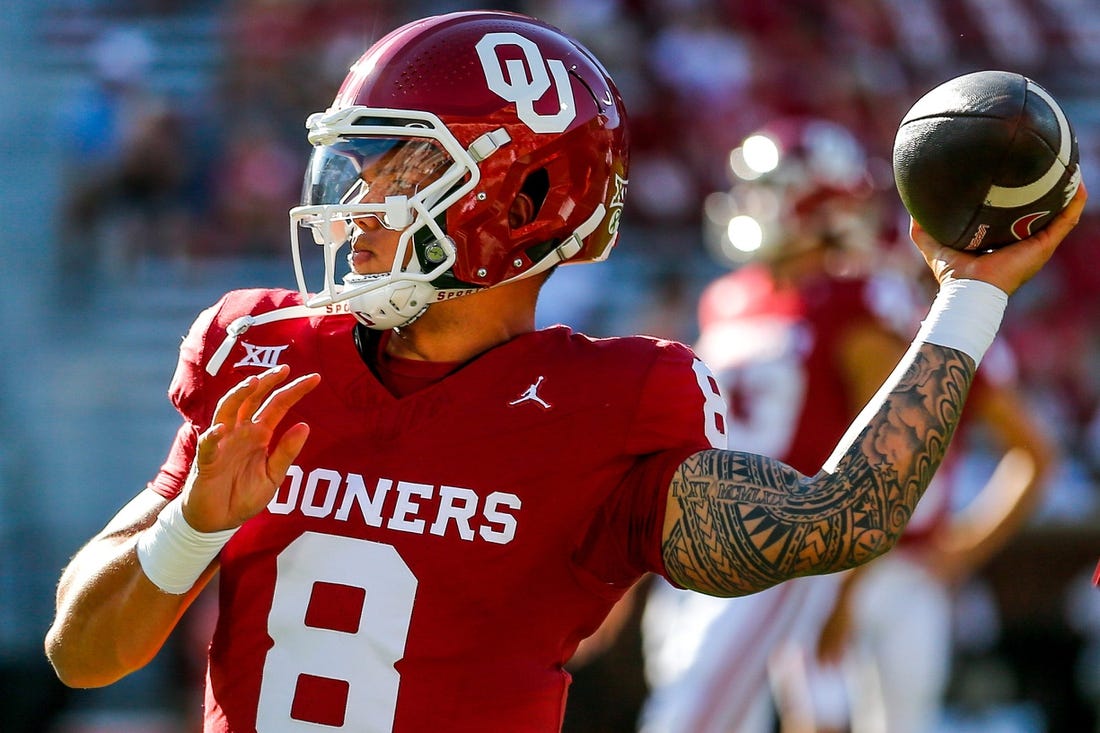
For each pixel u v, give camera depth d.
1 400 28.03
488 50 6.66
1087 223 30.62
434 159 6.52
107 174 30.42
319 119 6.58
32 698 21.66
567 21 33.97
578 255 7.11
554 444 6.35
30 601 25.91
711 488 6.17
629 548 6.38
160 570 6.27
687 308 27.78
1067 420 27.75
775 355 14.91
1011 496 15.37
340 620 6.25
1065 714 23.67
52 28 33.03
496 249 6.62
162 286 29.66
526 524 6.27
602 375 6.48
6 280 29.39
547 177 6.76
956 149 6.32
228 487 6.05
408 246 6.51
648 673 16.50
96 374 28.52
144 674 22.09
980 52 36.94
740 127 33.19
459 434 6.37
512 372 6.52
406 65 6.60
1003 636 24.11
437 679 6.18
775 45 34.50
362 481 6.37
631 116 32.56
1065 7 37.69
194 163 30.75
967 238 6.46
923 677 15.58
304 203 6.72
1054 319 28.91
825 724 15.15
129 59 32.19
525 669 6.26
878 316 14.70
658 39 33.94
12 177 30.62
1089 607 23.73
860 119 34.19
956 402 6.24
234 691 6.41
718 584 6.17
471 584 6.23
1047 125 6.34
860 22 35.59
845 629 14.52
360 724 6.17
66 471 27.58
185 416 6.97
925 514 15.43
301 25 32.28
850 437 6.21
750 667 14.40
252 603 6.43
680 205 32.06
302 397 6.40
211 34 33.09
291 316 6.90
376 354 6.79
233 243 30.16
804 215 15.24
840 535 5.98
